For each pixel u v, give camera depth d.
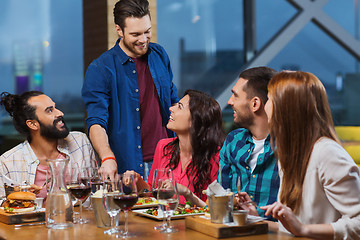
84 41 4.12
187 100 2.34
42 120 2.50
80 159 2.63
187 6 11.07
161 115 2.94
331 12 5.98
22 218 1.80
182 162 2.38
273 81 1.65
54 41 8.46
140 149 2.86
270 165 2.01
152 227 1.66
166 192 1.61
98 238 1.53
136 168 2.86
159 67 2.92
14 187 2.03
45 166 2.56
